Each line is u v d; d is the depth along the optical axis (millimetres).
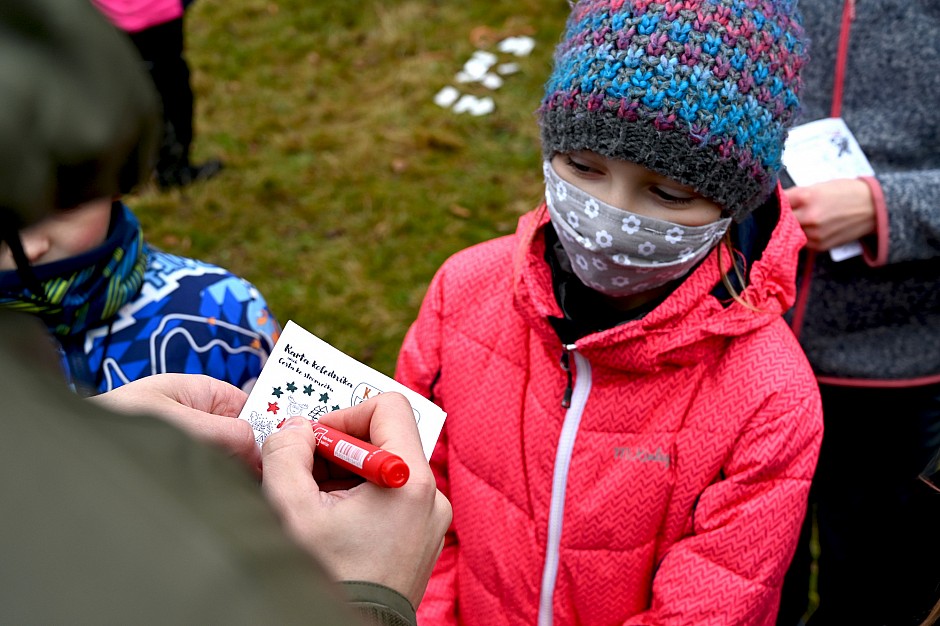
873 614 1319
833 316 1744
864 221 1622
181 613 307
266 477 839
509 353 1484
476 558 1504
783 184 1730
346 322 3381
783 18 1191
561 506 1410
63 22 423
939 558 1199
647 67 1144
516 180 3988
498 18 5090
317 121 4492
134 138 461
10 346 373
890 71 1646
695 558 1334
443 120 4387
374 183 4039
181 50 3633
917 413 1798
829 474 1910
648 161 1185
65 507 317
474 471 1508
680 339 1309
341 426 974
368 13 5266
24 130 402
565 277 1514
